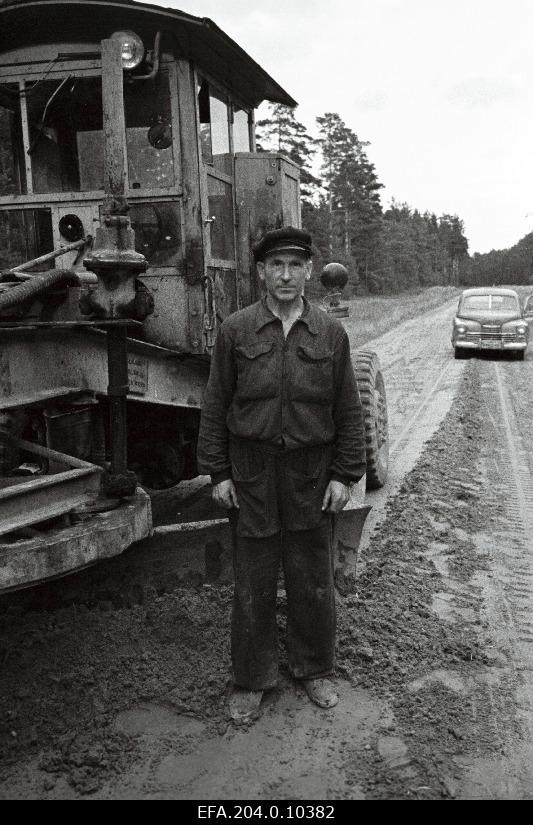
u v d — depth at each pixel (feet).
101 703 10.78
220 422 10.92
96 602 12.49
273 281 10.27
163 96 15.14
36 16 14.58
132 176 15.46
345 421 10.87
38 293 10.60
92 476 11.28
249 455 10.72
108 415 15.34
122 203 10.65
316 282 168.25
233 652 11.07
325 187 265.34
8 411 10.98
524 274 460.55
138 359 14.37
